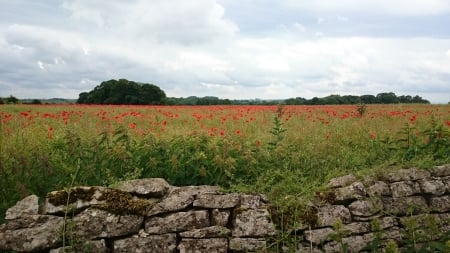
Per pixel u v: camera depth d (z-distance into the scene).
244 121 11.36
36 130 7.29
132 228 4.32
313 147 6.31
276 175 5.21
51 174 4.96
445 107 18.98
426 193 5.12
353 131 8.18
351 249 4.63
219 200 4.58
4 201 4.54
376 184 5.01
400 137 7.22
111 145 5.58
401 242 4.77
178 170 5.07
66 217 4.21
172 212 4.45
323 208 4.70
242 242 4.43
